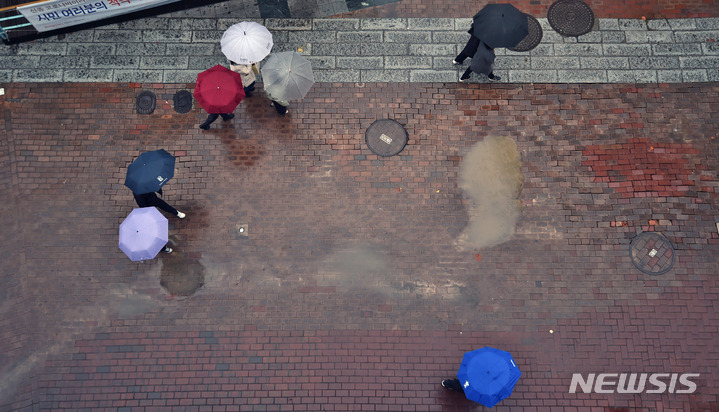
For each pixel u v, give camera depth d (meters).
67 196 10.89
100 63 11.66
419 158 11.21
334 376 9.95
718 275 10.48
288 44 11.89
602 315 10.28
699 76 11.70
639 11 12.14
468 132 11.38
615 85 11.64
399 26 12.05
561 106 11.51
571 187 11.02
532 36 11.93
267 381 9.90
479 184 11.06
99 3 11.29
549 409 9.77
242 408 9.75
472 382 8.48
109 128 11.27
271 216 10.84
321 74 11.69
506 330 10.21
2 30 11.34
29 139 11.16
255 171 11.09
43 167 11.03
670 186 10.99
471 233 10.77
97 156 11.12
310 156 11.20
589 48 11.88
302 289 10.42
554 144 11.28
